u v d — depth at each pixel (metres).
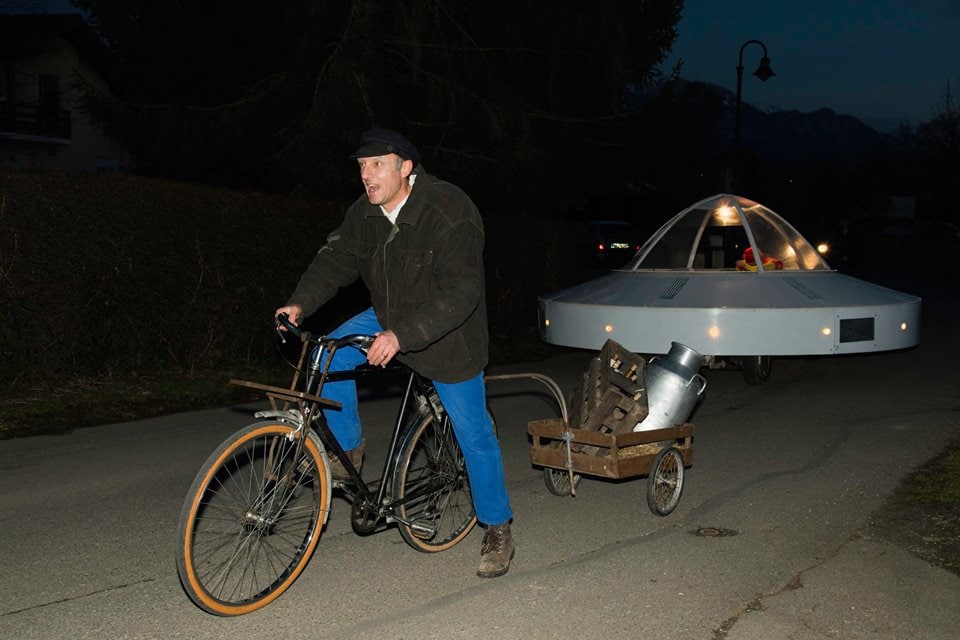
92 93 16.53
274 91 16.50
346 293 11.45
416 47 16.11
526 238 14.97
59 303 9.08
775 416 8.58
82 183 9.19
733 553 4.90
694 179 49.47
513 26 18.61
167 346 10.23
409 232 4.18
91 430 7.89
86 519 5.45
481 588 4.45
